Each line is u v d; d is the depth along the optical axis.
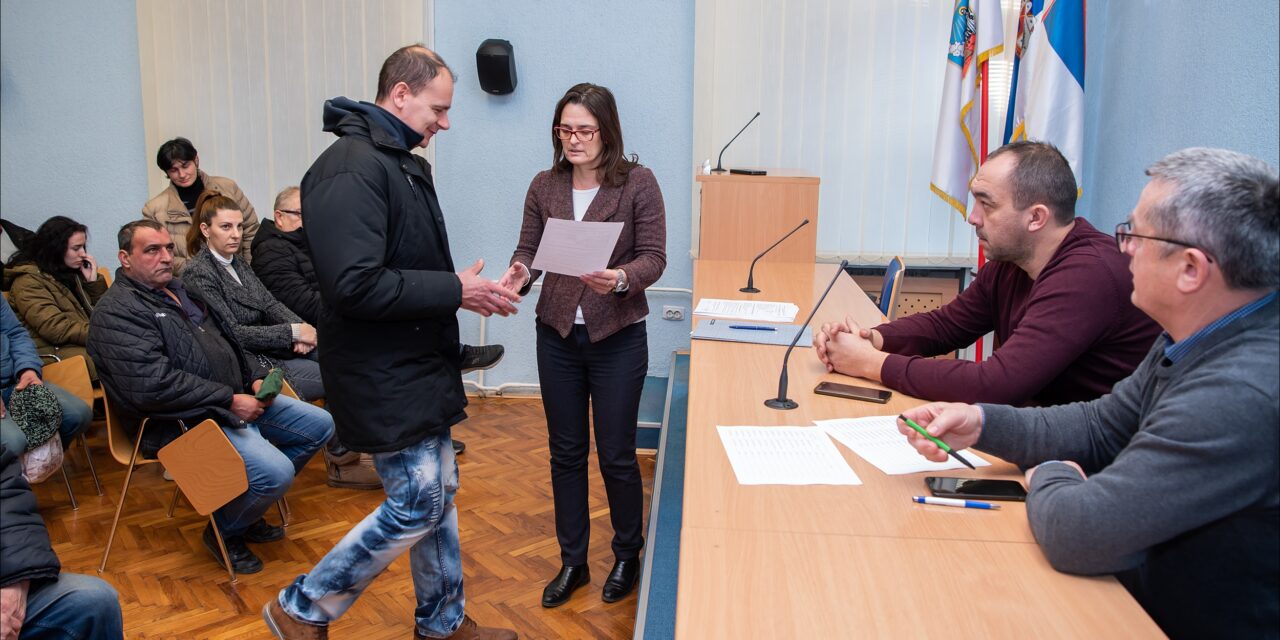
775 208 3.53
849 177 4.04
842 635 0.99
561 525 2.51
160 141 4.57
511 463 3.63
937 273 4.10
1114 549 1.10
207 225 3.37
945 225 4.01
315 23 4.36
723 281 3.15
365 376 1.84
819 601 1.06
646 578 2.33
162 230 2.70
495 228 4.50
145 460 2.70
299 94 4.43
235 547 2.74
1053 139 3.30
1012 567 1.15
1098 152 3.53
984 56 3.50
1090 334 1.71
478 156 4.43
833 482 1.41
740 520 1.28
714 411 1.75
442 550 2.11
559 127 2.27
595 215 2.31
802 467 1.47
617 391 2.37
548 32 4.29
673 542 2.54
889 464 1.49
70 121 4.73
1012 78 3.59
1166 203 1.14
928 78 3.91
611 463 2.43
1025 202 1.79
